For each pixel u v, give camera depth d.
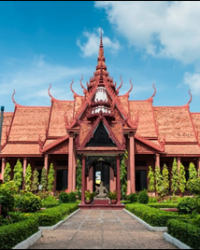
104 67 49.34
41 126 50.28
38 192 38.06
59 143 42.78
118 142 28.36
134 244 10.62
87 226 15.52
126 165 41.28
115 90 46.16
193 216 15.33
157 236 12.32
